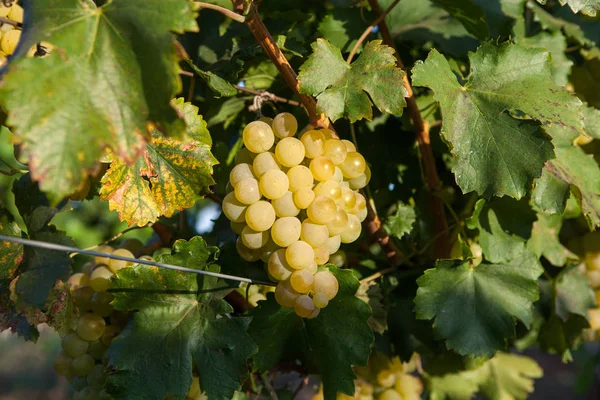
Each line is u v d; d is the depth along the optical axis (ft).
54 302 2.27
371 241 2.64
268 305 2.36
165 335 2.29
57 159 1.84
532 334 2.83
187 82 2.62
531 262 2.52
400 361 2.72
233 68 2.42
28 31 1.93
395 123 2.80
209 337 2.28
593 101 2.85
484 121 2.29
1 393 9.21
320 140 2.25
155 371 2.26
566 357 2.79
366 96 2.20
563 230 2.82
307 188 2.22
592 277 2.78
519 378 2.93
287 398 2.63
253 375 2.57
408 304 2.61
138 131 1.90
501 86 2.31
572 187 2.40
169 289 2.30
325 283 2.24
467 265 2.49
